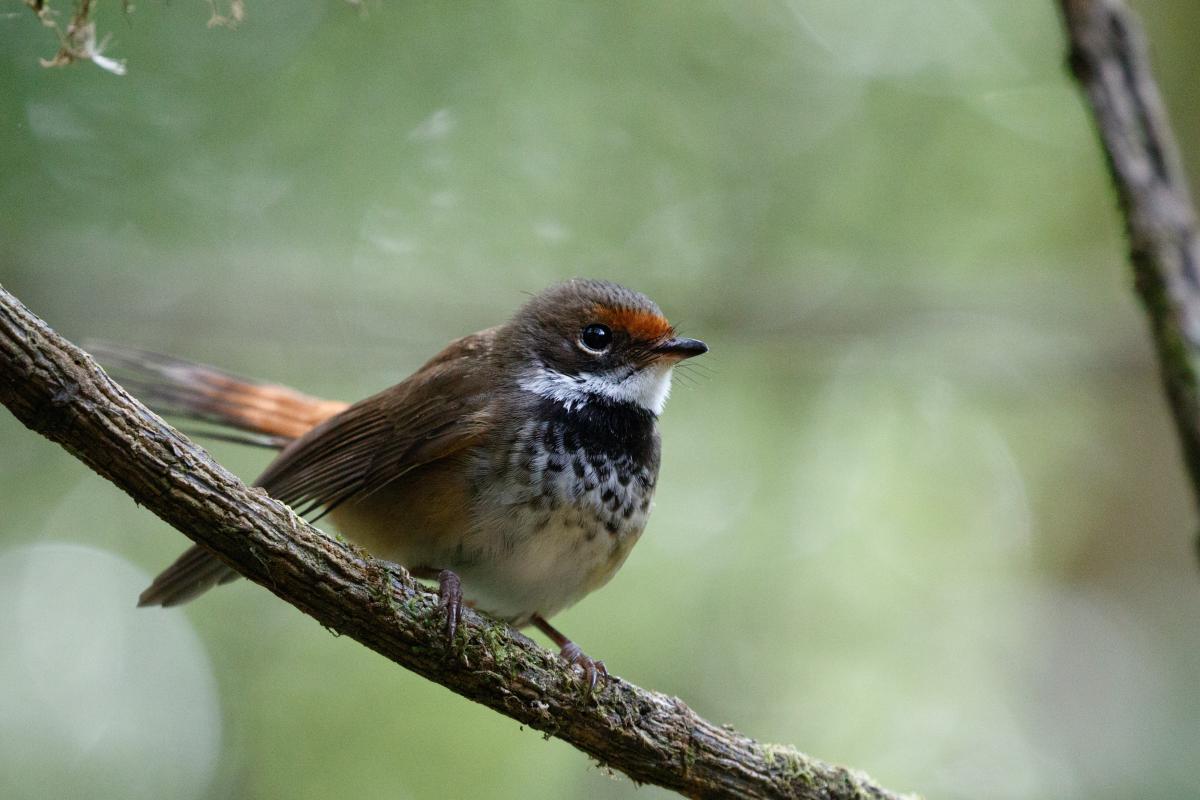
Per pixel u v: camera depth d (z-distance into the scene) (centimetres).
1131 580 1492
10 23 1032
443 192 1238
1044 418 1485
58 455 1195
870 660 1305
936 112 1366
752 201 1352
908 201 1383
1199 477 721
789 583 1312
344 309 1267
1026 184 1389
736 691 1245
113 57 1077
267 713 1154
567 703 625
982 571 1409
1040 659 1389
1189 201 769
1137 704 1384
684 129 1316
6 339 503
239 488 561
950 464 1416
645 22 1289
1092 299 1420
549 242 1277
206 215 1163
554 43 1257
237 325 1254
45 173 1101
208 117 1143
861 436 1409
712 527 1305
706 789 655
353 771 1130
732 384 1380
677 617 1247
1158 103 782
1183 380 729
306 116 1180
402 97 1209
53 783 1134
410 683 1152
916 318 1403
